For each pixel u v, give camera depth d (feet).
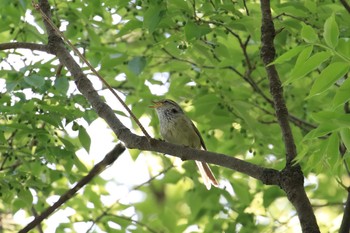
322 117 22.97
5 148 36.01
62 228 44.09
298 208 24.89
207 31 32.35
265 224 45.14
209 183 41.75
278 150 41.78
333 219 48.21
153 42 41.96
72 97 36.40
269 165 44.27
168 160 46.19
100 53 42.29
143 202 54.60
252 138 45.27
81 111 34.96
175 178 46.19
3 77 38.09
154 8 33.22
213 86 43.34
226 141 45.68
